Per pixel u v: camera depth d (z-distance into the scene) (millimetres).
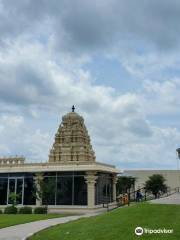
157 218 21859
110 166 56188
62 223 27750
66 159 58438
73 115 60938
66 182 51219
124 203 47062
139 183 101438
